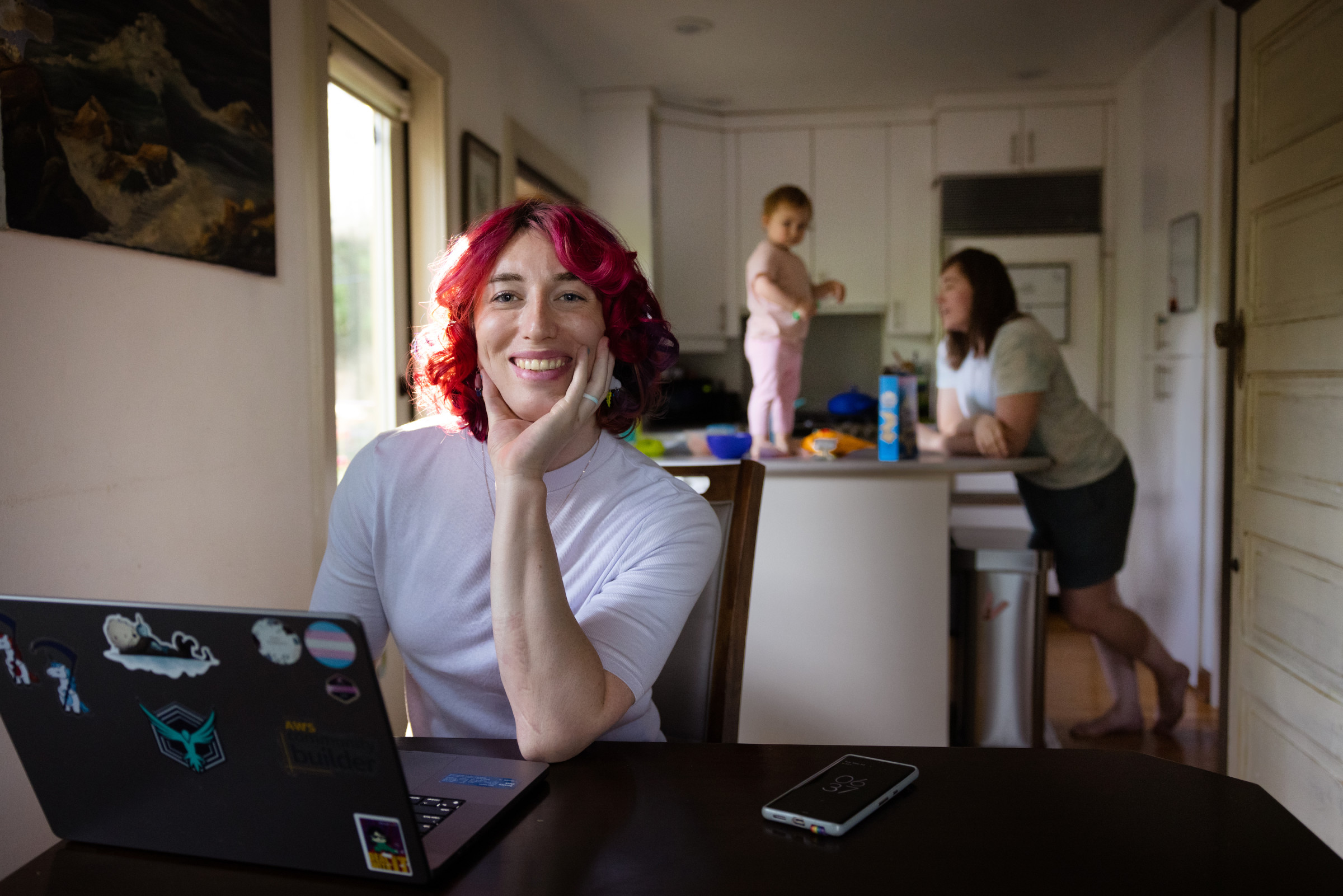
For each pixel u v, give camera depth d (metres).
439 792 0.75
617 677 0.88
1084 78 4.27
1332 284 1.58
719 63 4.05
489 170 3.14
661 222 4.64
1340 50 1.54
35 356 1.19
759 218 4.82
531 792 0.77
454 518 1.03
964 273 2.62
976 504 4.32
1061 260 4.42
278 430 1.82
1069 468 2.61
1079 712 3.00
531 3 3.37
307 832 0.63
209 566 1.59
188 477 1.53
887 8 3.43
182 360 1.51
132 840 0.68
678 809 0.74
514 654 0.83
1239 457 1.95
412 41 2.49
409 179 2.72
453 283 1.02
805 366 5.32
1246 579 1.92
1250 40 1.90
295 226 1.90
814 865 0.65
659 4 3.40
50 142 1.20
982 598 2.41
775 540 2.36
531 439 0.88
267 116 1.76
